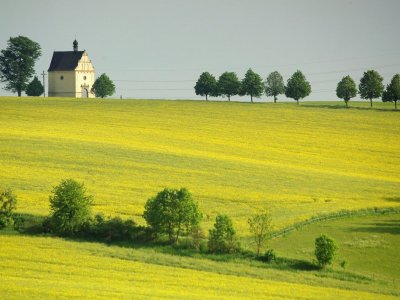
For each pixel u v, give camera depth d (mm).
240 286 189125
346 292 189750
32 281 181375
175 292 179000
